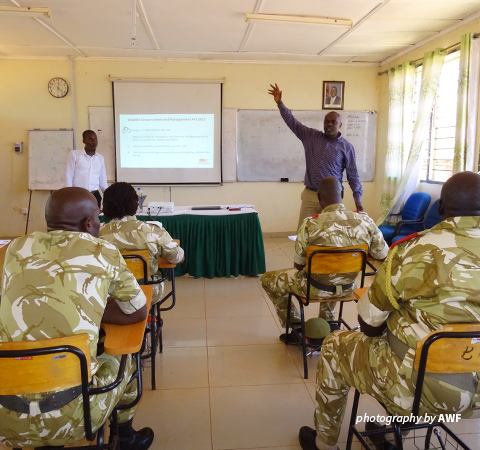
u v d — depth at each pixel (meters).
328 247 2.20
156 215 3.96
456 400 1.14
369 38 4.65
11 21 4.04
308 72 5.83
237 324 3.07
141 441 1.76
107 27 4.25
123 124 5.72
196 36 4.59
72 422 1.16
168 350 2.67
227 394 2.19
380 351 1.27
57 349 1.06
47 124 5.67
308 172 3.54
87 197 1.29
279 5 3.60
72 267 1.15
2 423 1.13
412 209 4.75
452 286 1.08
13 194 5.80
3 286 1.15
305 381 2.31
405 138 5.13
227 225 4.06
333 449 1.65
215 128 5.82
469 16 3.88
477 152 3.97
